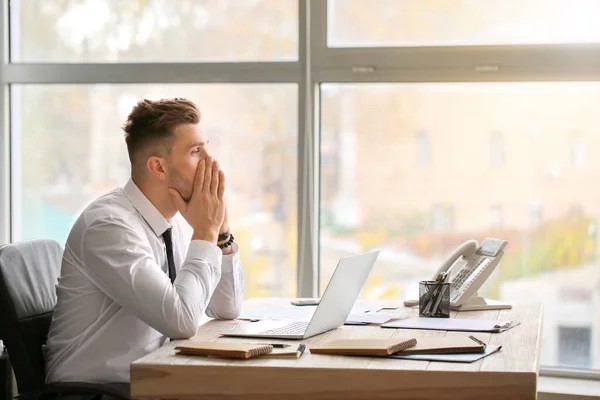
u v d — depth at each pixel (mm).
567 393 2801
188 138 2133
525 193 2986
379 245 3098
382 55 3027
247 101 3146
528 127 2975
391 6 3051
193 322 1954
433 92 3035
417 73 3010
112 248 1979
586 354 2980
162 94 3207
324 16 3055
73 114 3281
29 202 3332
